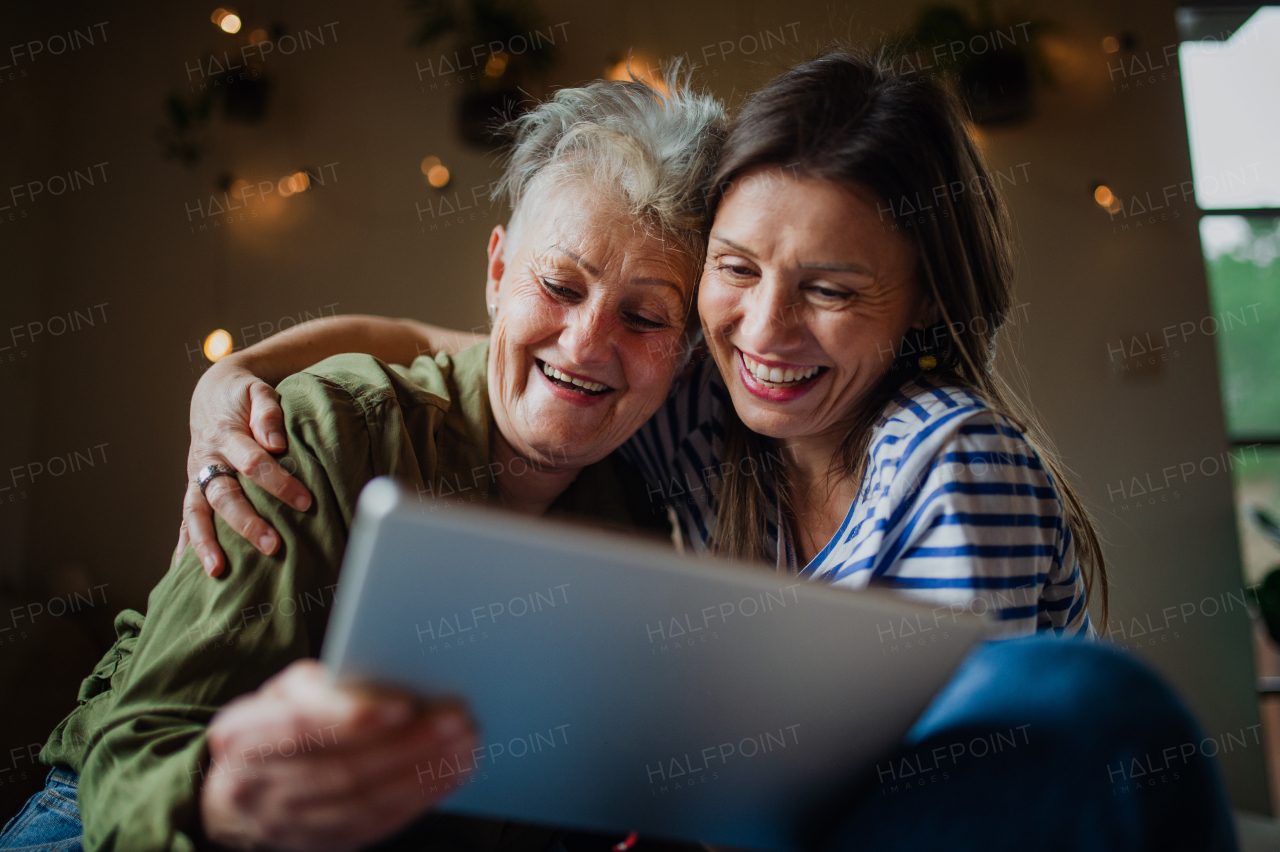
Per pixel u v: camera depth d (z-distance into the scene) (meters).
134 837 0.58
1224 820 0.55
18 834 0.88
